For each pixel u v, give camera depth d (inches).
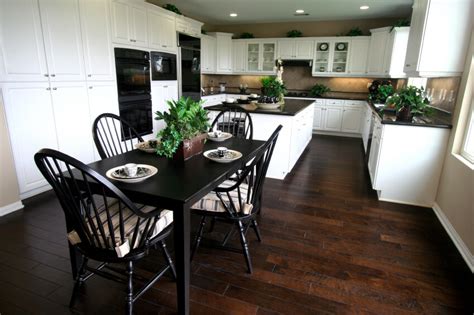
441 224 108.1
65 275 76.7
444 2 105.7
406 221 109.8
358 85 275.0
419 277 78.8
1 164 105.5
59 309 66.0
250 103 171.6
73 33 131.2
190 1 205.6
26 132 115.9
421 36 112.4
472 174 89.0
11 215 107.3
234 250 80.8
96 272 65.8
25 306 66.5
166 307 67.0
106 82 151.7
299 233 99.3
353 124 259.0
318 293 72.0
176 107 75.1
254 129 149.6
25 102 114.3
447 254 89.6
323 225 105.2
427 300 70.7
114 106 158.7
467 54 105.9
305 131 198.8
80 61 136.0
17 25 108.7
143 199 58.0
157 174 67.2
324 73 271.7
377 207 121.1
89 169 49.3
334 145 229.6
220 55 288.5
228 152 82.8
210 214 75.3
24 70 112.7
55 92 125.6
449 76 116.6
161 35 191.5
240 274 78.3
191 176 66.1
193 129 77.9
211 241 90.0
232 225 102.1
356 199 128.4
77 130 137.9
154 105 191.0
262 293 71.7
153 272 78.6
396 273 80.1
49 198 121.3
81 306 67.0
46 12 118.6
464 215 92.0
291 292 72.2
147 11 176.1
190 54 227.3
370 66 253.0
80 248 59.3
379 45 241.9
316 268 81.4
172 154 76.9
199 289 72.6
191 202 56.5
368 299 70.5
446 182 110.7
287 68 293.9
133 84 170.6
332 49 264.8
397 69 220.5
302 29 279.7
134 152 84.7
